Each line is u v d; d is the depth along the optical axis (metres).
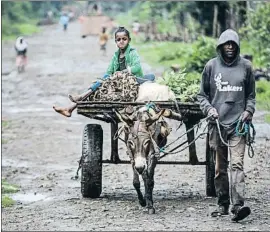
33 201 19.34
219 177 16.55
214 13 54.91
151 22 74.25
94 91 17.94
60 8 156.25
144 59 56.19
